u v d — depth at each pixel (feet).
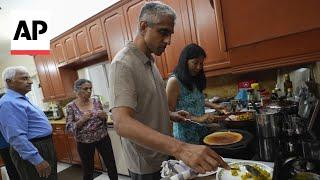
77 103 8.27
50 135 6.33
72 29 10.82
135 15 8.02
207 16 6.66
